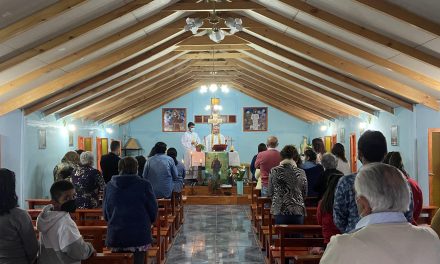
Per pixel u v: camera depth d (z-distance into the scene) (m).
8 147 8.77
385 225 1.83
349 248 1.79
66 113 11.57
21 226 3.30
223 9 7.57
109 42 7.34
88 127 14.55
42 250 3.45
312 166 6.58
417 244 1.78
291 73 11.53
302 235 5.81
